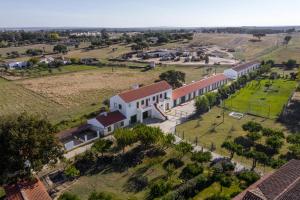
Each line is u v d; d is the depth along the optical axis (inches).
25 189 1507.1
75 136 2411.4
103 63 6072.8
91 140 2354.8
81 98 3629.4
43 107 3280.0
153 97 2955.2
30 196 1448.1
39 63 5949.8
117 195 1611.7
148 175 1812.3
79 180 1771.7
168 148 2160.4
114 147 2177.7
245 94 3678.6
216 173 1761.8
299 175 1390.3
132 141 2005.4
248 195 1255.5
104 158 2003.0
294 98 3393.2
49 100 3555.6
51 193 1638.8
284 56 6648.6
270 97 3540.8
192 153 2023.9
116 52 7800.2
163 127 2623.0
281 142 2065.7
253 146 2215.8
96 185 1717.5
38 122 1663.4
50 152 1684.3
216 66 5777.6
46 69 5511.8
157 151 2110.0
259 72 4655.5
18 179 1616.6
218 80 4099.4
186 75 4899.1
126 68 5693.9
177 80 3919.8
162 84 3139.8
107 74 5098.4
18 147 1539.1
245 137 2363.4
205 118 2847.0
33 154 1571.1
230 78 4589.1
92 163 1951.3
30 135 1576.0
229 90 3604.8
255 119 2815.0
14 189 1529.3
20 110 3174.2
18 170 1587.1
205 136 2412.6
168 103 3129.9
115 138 2139.5
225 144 2079.2
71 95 3767.2
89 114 2886.3
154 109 2866.6
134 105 2728.8
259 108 3132.4
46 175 1820.9
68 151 2170.3
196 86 3681.1
